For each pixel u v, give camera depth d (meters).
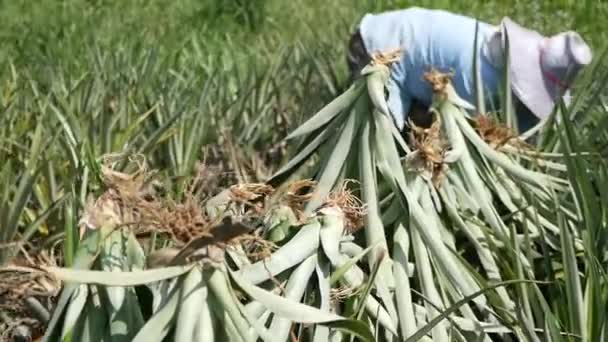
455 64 3.91
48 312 2.17
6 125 4.02
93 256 1.87
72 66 5.55
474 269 2.44
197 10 8.33
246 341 1.72
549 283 2.36
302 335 2.14
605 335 2.22
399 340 2.16
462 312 2.32
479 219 2.69
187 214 1.76
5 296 1.97
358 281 2.20
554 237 2.70
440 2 8.40
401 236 2.41
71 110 3.83
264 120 4.35
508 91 3.40
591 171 2.90
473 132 2.73
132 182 1.91
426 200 2.47
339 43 6.03
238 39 7.40
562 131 2.85
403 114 4.04
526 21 7.91
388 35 4.12
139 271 1.74
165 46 6.61
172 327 1.74
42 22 7.41
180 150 3.74
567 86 3.82
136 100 4.50
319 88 4.68
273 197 2.18
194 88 4.77
